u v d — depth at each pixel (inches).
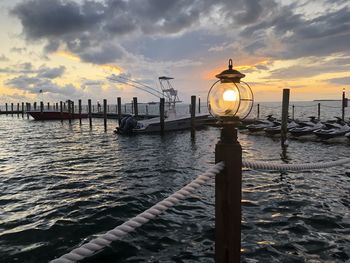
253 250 189.3
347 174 376.5
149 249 194.1
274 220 236.5
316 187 325.7
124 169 442.6
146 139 813.9
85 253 73.5
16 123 1496.1
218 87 99.4
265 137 778.8
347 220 234.5
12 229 226.8
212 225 229.5
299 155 537.6
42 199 299.1
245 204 274.1
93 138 853.2
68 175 404.8
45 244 203.5
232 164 97.4
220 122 98.7
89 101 1215.6
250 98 98.8
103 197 303.3
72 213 258.5
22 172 425.1
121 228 81.0
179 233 216.5
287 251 187.8
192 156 550.6
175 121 964.0
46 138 863.7
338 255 181.8
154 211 87.0
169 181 370.6
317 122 786.2
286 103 635.5
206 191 311.0
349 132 652.1
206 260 180.9
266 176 374.6
